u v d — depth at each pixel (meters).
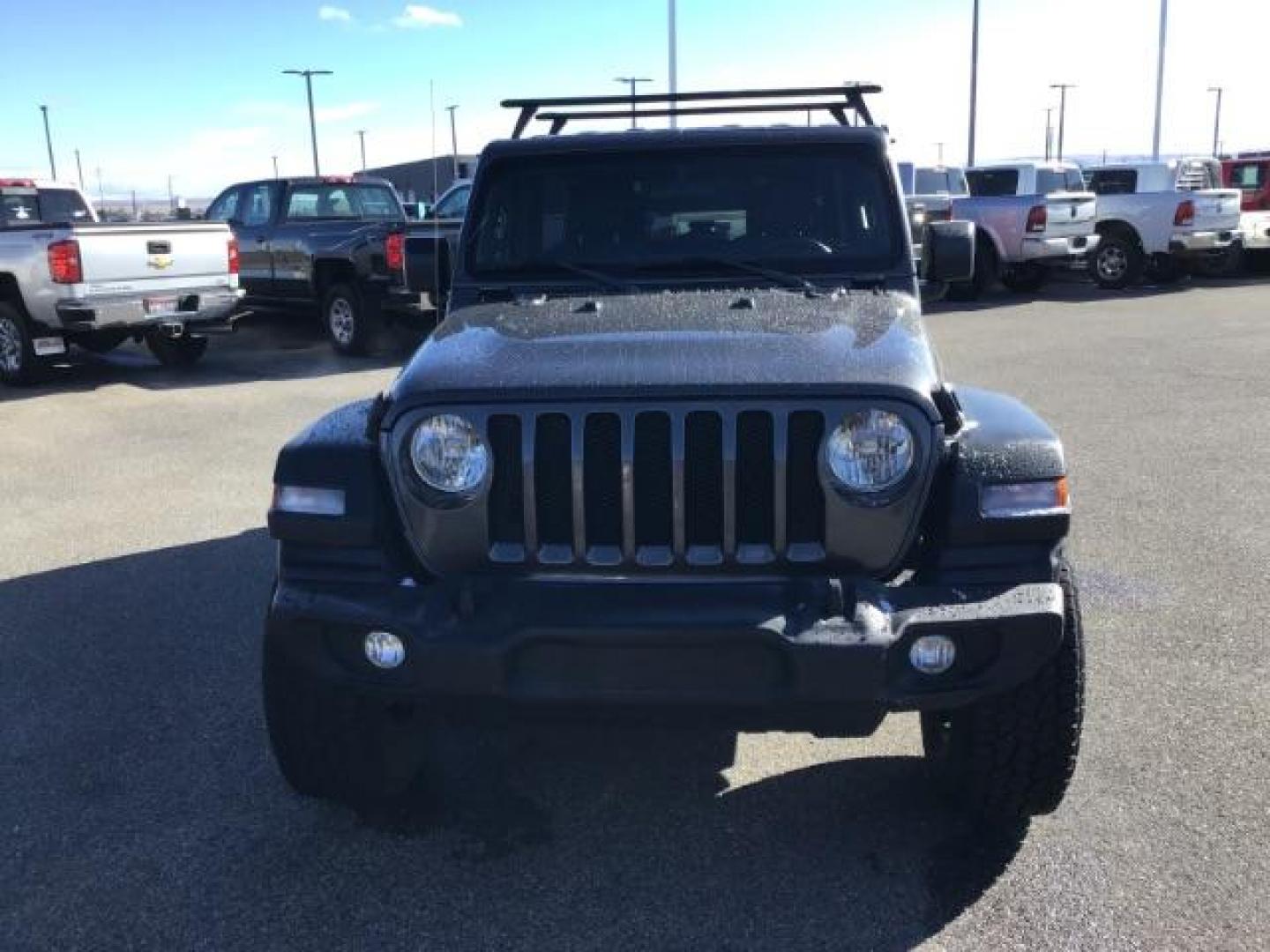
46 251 10.94
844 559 2.88
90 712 4.23
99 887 3.16
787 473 2.85
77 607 5.32
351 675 2.95
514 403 2.88
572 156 4.23
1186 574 5.36
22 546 6.32
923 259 4.33
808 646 2.69
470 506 2.90
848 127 4.22
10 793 3.66
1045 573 2.88
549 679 2.81
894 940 2.87
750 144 4.15
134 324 11.40
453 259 4.34
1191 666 4.33
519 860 3.26
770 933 2.92
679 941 2.89
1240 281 20.84
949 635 2.78
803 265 4.06
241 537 6.38
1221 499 6.61
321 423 3.27
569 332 3.27
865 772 3.70
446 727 4.08
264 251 14.25
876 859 3.22
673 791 3.62
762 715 2.82
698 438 2.85
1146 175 19.66
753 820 3.44
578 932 2.94
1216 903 2.95
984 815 3.29
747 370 2.88
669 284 4.04
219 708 4.25
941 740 3.52
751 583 2.85
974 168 19.66
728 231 4.14
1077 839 3.26
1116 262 19.56
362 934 2.95
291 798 3.62
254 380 11.80
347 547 3.00
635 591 2.84
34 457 8.51
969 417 3.13
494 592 2.87
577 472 2.85
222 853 3.31
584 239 4.20
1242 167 23.52
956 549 2.88
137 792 3.66
